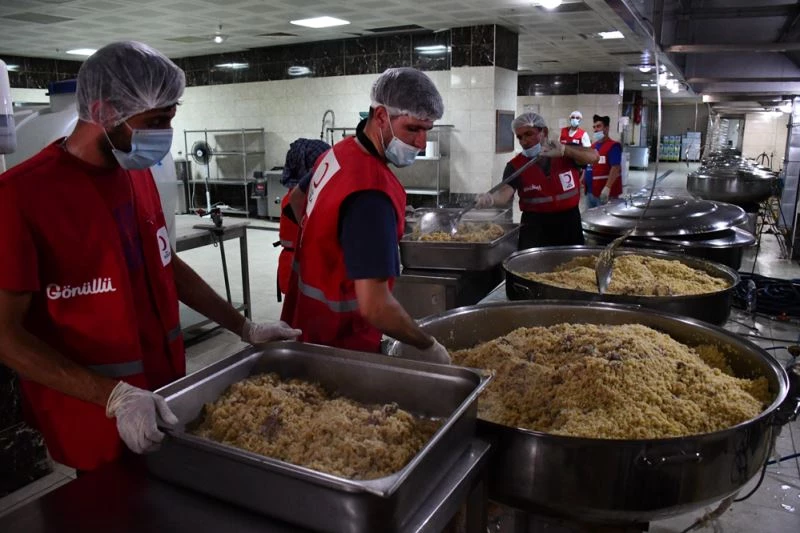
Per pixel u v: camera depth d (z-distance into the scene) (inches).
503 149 301.6
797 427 102.7
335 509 32.2
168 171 130.1
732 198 249.6
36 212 44.7
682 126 887.7
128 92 44.7
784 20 121.0
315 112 351.6
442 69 305.4
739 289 119.4
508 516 51.9
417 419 45.5
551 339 62.2
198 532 34.3
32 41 306.7
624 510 40.8
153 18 251.3
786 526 79.0
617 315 69.4
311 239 54.7
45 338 48.5
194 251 286.7
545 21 266.1
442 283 107.3
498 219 133.3
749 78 157.3
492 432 43.1
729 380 55.5
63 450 51.5
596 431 46.2
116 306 48.9
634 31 84.4
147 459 39.8
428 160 306.3
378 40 319.6
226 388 48.6
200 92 390.3
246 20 260.5
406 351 57.1
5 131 73.0
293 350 51.7
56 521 35.7
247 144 382.9
